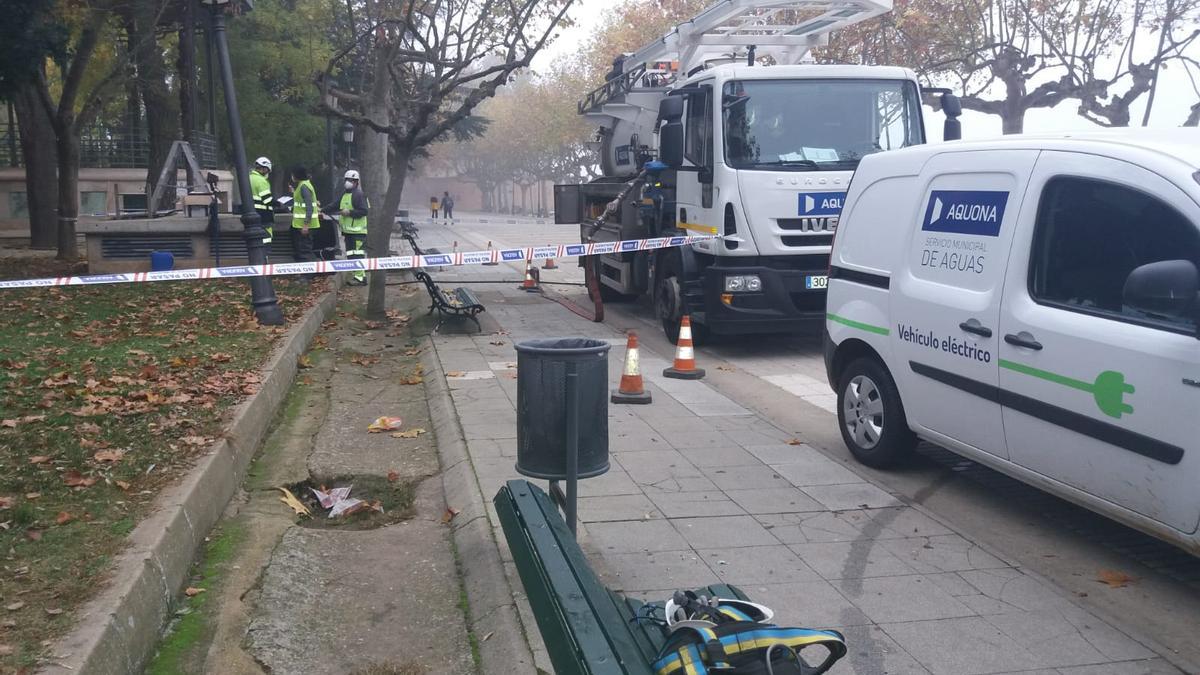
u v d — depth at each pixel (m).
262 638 4.41
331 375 10.41
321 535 5.83
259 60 33.69
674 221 12.68
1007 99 22.86
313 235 19.31
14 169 29.89
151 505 5.21
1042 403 5.32
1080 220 5.24
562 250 10.89
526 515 4.21
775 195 10.77
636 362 9.16
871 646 4.36
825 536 5.69
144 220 16.88
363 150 22.47
